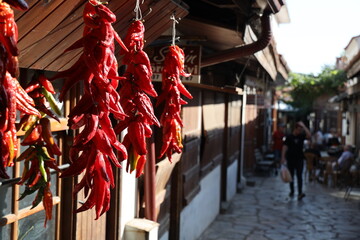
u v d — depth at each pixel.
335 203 13.42
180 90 3.08
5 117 1.84
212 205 10.68
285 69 16.00
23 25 2.55
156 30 4.13
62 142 3.87
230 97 12.48
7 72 1.91
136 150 2.41
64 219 3.98
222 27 6.25
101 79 2.01
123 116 2.09
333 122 37.94
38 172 2.65
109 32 2.02
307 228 10.37
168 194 7.08
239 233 9.74
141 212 5.81
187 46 5.43
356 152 20.11
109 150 2.07
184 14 4.17
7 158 2.08
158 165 5.96
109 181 2.10
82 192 4.07
